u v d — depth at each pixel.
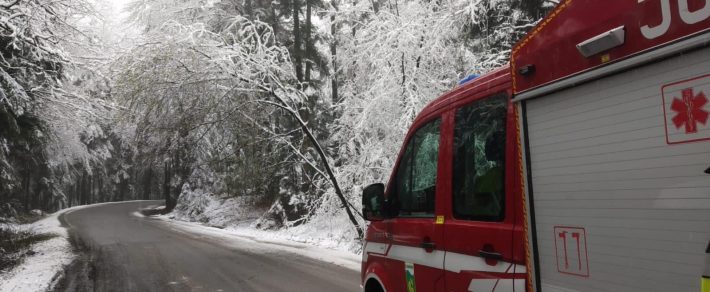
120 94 13.03
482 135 2.88
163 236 19.14
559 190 2.24
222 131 14.15
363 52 13.16
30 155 24.03
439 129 3.37
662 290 1.78
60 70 14.60
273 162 15.57
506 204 2.61
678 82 1.75
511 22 11.64
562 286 2.21
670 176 1.76
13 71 13.48
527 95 2.43
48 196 44.75
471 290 2.83
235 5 19.53
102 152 46.91
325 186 15.73
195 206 32.88
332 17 20.00
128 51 12.82
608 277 1.99
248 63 13.66
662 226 1.79
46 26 13.63
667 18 1.77
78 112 16.80
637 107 1.89
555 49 2.26
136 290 8.84
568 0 2.20
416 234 3.55
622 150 1.95
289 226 20.16
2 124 12.99
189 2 17.72
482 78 2.97
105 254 13.76
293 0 21.61
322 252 13.32
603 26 2.02
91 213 38.34
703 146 1.66
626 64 1.91
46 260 12.72
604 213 2.02
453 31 12.17
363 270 4.72
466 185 2.99
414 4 12.77
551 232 2.29
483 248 2.75
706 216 1.65
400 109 12.80
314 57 21.75
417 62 12.73
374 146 13.28
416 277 3.53
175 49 12.55
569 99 2.21
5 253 13.52
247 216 26.97
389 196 4.11
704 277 1.58
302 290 8.45
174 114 13.42
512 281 2.52
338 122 16.38
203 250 14.28
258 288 8.66
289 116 15.43
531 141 2.43
